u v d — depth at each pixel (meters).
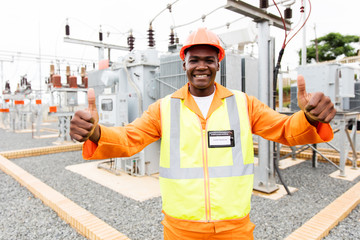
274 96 4.52
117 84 6.49
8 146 10.18
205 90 1.64
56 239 3.29
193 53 1.55
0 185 5.43
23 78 14.48
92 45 9.95
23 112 15.66
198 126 1.59
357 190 4.30
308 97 1.28
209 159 1.55
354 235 3.16
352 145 6.26
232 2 3.84
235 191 1.53
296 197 4.53
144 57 5.86
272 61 4.59
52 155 8.60
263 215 3.79
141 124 1.66
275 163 4.64
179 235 1.55
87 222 3.42
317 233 3.04
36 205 4.36
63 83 10.81
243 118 1.62
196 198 1.51
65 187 5.25
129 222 3.68
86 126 1.21
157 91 6.08
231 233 1.52
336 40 30.17
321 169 6.39
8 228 3.59
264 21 4.49
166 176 1.60
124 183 5.43
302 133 1.38
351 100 9.88
